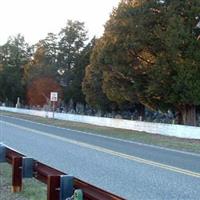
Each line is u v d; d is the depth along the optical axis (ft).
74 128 135.74
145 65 138.92
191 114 142.10
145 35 133.59
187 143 94.12
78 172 48.47
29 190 36.83
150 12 135.33
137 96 147.74
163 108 146.20
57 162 55.77
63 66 276.82
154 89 135.85
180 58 132.46
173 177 46.39
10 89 335.06
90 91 199.62
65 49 277.44
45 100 289.33
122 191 38.50
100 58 145.79
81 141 87.20
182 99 134.41
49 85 275.80
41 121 170.09
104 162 57.00
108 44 141.79
